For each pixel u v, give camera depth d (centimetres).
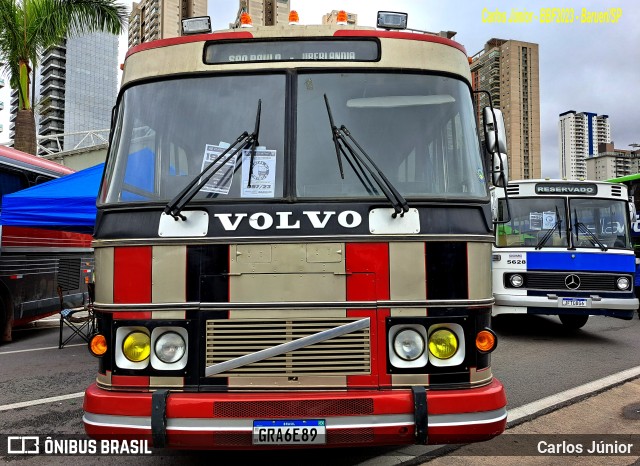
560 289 852
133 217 323
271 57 352
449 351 312
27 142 1452
